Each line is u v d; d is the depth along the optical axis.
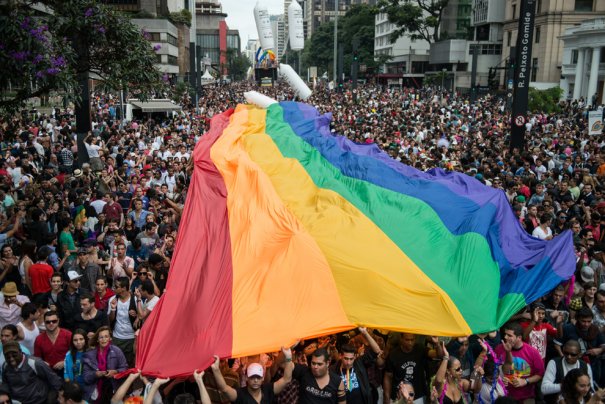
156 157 19.95
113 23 14.13
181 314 6.70
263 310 6.64
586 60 55.91
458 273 8.04
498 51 78.38
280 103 16.94
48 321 7.26
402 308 6.82
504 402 5.42
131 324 8.30
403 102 53.72
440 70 82.81
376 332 7.67
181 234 8.37
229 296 6.84
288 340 6.29
